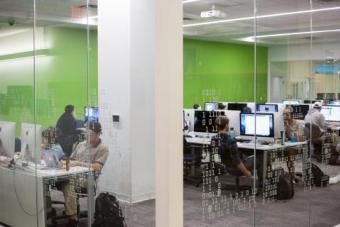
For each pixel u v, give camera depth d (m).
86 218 4.14
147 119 4.75
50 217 3.95
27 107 5.25
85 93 5.43
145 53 4.86
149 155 4.55
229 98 4.67
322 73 6.78
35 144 4.06
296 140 4.81
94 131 4.54
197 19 5.62
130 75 4.78
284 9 6.84
